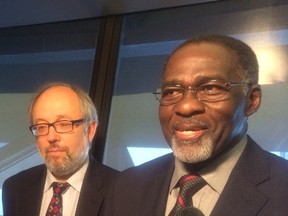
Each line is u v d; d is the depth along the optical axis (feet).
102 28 8.30
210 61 3.24
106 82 7.87
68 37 8.78
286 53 6.82
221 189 3.37
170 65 3.43
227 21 7.47
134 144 7.41
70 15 8.40
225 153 3.46
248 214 3.11
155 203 3.70
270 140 6.45
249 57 3.41
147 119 7.49
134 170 4.28
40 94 5.78
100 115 7.66
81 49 8.58
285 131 6.44
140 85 7.80
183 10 7.87
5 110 8.73
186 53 3.35
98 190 5.43
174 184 3.65
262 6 7.26
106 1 7.62
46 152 5.54
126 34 8.22
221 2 7.57
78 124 5.59
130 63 8.03
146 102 7.63
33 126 5.68
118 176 4.37
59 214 5.42
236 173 3.38
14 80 8.94
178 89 3.33
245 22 7.32
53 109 5.53
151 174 4.05
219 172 3.43
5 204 5.93
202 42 3.38
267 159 3.46
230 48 3.34
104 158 7.49
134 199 3.88
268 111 6.58
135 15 8.23
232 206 3.19
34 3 7.92
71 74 8.48
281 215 3.00
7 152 8.39
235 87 3.23
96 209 5.26
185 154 3.26
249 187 3.24
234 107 3.22
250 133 6.57
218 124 3.21
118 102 7.80
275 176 3.27
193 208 3.26
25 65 8.98
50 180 5.74
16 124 8.55
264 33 7.11
